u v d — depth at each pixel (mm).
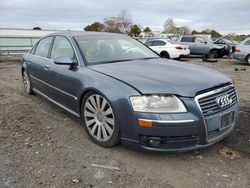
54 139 4051
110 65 4098
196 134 3164
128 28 49938
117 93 3369
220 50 18453
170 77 3486
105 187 2922
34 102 5898
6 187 2906
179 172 3188
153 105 3139
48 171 3205
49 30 36125
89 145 3850
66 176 3107
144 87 3238
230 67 13492
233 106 3613
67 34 4938
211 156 3531
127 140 3363
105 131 3691
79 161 3428
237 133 4184
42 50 5695
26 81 6578
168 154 3562
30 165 3336
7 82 8602
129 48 4949
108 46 4738
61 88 4520
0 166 3309
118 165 3334
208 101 3264
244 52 14438
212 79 3555
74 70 4199
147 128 3145
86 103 3938
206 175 3123
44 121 4750
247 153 3596
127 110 3262
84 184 2969
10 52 20594
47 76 5012
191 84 3314
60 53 4863
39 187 2910
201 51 18828
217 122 3322
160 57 5004
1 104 5797
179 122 3080
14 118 4906
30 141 3986
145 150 3244
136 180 3043
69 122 4695
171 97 3148
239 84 8391
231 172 3180
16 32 34750
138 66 4035
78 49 4422
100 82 3623
